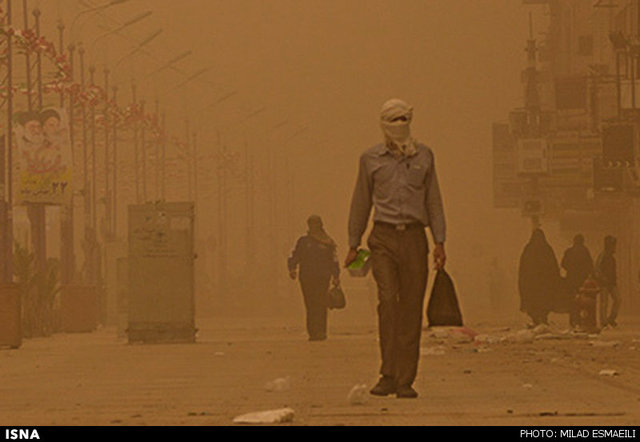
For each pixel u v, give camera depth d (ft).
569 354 177.37
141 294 239.30
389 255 111.24
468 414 94.84
